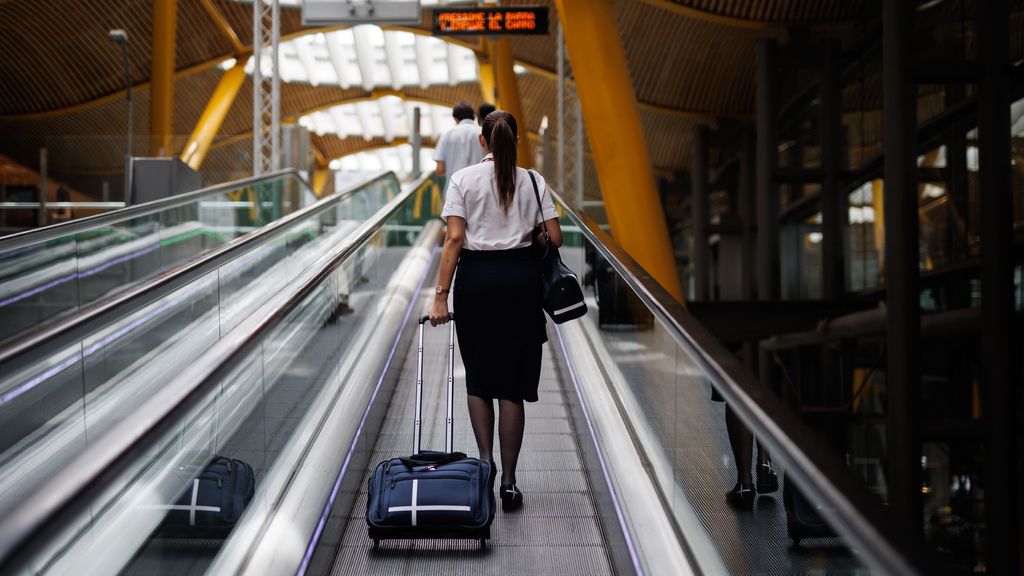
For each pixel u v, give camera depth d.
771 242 23.84
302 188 17.53
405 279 8.17
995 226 13.43
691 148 35.09
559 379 6.53
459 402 5.73
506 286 3.80
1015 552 12.97
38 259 7.55
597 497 3.97
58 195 18.22
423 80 44.72
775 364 29.75
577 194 18.47
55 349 3.66
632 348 3.93
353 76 44.62
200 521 2.40
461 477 3.33
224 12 32.31
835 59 23.67
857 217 24.50
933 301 21.20
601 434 4.04
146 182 12.74
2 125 34.44
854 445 23.81
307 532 3.07
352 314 5.08
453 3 33.34
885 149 13.79
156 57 26.83
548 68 32.91
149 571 2.06
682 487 2.79
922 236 21.12
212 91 37.38
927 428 13.28
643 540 2.93
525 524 3.80
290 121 45.94
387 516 3.26
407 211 11.88
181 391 2.07
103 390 5.18
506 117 3.94
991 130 13.48
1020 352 15.03
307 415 3.73
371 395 4.77
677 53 27.72
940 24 18.12
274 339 3.14
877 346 23.47
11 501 4.04
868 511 1.31
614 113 12.56
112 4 27.83
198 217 11.80
